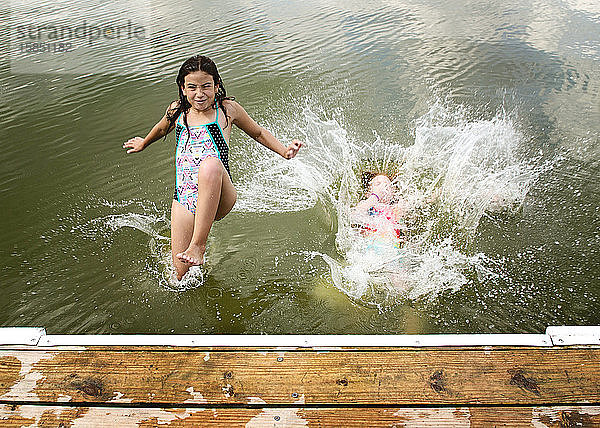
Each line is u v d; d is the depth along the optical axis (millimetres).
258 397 1942
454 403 1908
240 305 2797
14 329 2242
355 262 3082
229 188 2863
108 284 2975
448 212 3475
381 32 7098
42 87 5656
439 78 5602
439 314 2697
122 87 5582
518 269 2975
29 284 2994
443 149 4188
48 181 3980
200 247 2695
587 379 1977
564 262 3012
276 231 3355
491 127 4504
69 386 2000
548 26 7199
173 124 3018
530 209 3455
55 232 3420
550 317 2660
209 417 1882
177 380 2010
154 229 3426
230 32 7297
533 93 5168
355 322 2664
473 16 7754
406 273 2973
